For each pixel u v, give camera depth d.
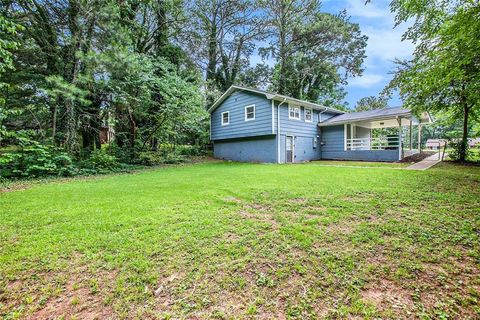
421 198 4.60
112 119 12.59
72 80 10.41
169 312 1.85
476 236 2.93
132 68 10.72
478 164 9.88
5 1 8.92
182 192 5.73
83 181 8.25
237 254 2.63
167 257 2.61
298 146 15.34
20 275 2.34
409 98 8.34
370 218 3.63
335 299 1.95
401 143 12.75
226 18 20.97
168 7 14.95
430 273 2.26
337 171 8.85
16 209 4.46
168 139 15.73
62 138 11.24
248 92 15.14
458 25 4.89
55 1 10.10
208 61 21.42
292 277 2.23
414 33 6.45
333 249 2.70
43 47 10.50
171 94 13.20
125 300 1.98
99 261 2.55
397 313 1.78
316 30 21.12
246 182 6.86
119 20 12.16
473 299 1.91
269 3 20.39
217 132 17.78
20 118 10.18
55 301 1.99
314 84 26.14
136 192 5.89
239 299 1.97
